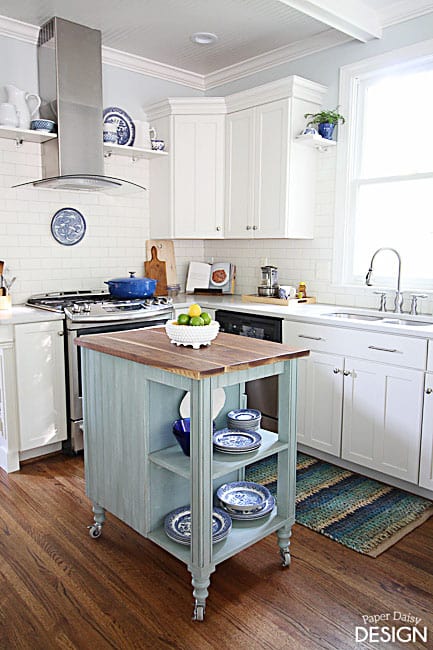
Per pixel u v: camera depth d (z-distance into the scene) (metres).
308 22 3.47
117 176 4.14
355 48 3.54
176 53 4.03
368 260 3.69
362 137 3.63
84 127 3.49
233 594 2.01
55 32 3.31
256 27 3.55
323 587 2.05
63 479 2.99
